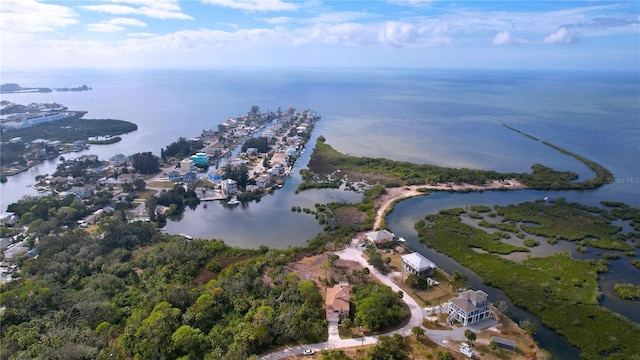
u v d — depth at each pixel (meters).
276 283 128.88
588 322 108.75
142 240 163.00
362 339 102.44
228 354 91.38
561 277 131.50
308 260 146.50
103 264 139.25
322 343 101.06
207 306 110.00
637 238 160.38
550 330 107.75
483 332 105.31
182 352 96.69
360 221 184.12
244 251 153.12
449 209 193.88
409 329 106.62
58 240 151.62
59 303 116.19
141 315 108.12
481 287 129.12
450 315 111.19
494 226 174.25
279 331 101.88
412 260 136.00
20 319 108.75
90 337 100.69
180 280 130.12
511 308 117.75
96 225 178.62
